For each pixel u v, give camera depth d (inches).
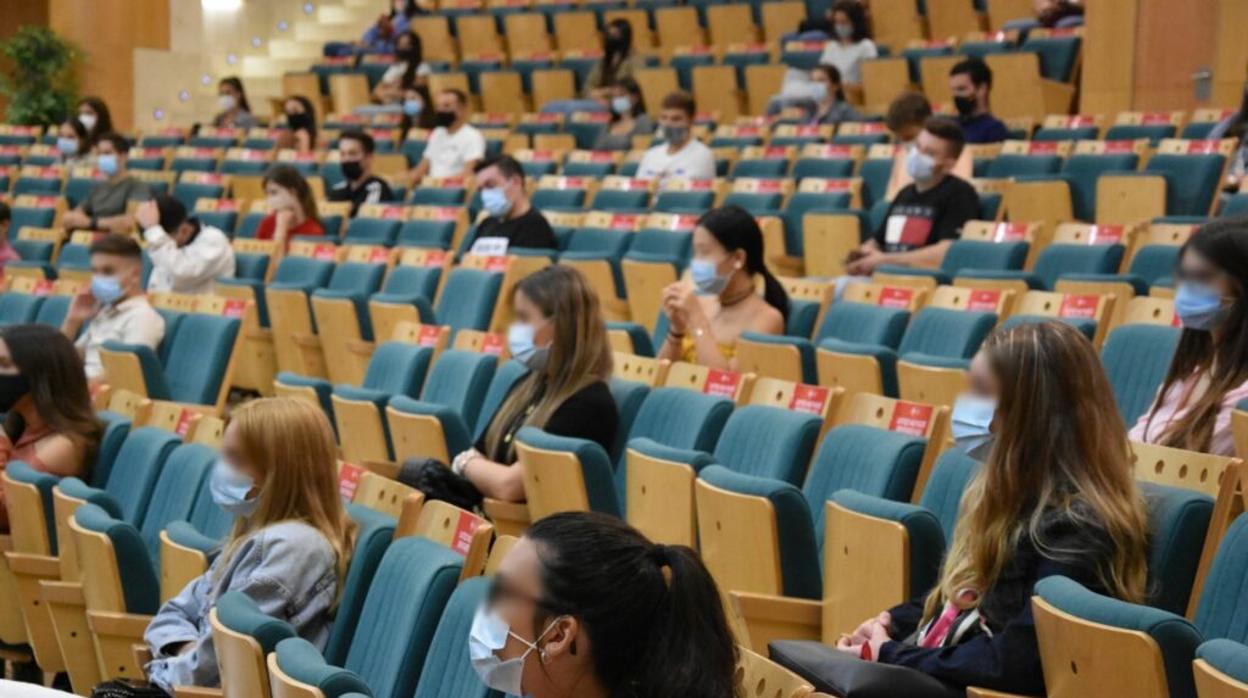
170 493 167.0
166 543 140.0
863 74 474.0
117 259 252.4
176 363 254.2
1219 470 111.1
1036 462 101.9
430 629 109.5
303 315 277.6
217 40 765.3
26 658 173.5
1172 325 180.2
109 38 657.6
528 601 78.0
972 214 258.7
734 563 127.0
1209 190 290.4
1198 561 102.0
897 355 180.1
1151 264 227.9
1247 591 95.6
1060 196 290.8
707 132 430.9
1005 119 440.8
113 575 138.9
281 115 611.2
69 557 157.2
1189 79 407.5
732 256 200.2
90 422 184.5
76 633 150.9
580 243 311.6
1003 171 324.2
